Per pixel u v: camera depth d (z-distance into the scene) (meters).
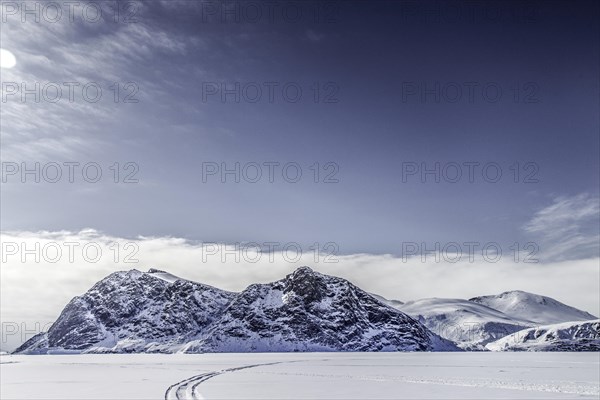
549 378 77.69
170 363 162.75
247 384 69.94
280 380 77.69
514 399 51.03
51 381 76.88
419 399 51.59
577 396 53.12
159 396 54.66
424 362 157.00
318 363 154.38
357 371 104.06
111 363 168.88
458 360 173.50
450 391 58.78
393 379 78.44
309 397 54.03
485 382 70.75
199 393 57.91
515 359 175.88
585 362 142.88
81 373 100.56
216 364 150.50
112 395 55.75
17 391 60.56
